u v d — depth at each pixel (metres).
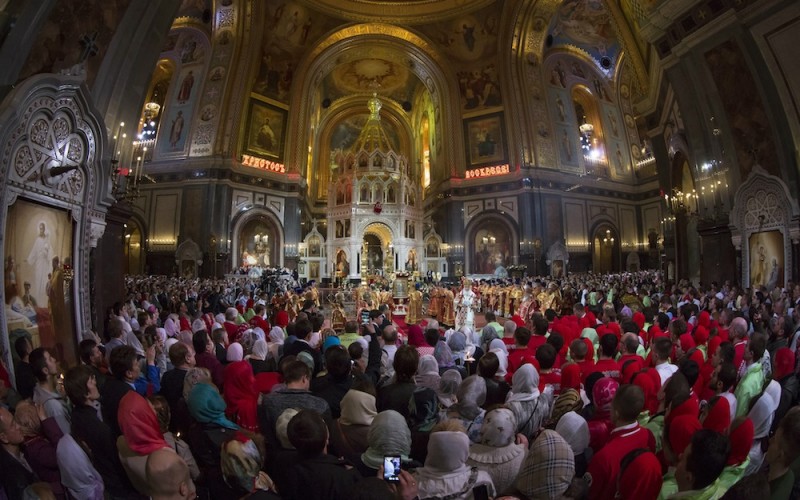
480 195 40.41
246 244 37.06
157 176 35.88
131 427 3.56
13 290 7.35
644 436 3.49
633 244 42.88
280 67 39.25
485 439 3.52
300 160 39.91
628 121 44.72
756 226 16.20
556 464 2.95
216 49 36.50
